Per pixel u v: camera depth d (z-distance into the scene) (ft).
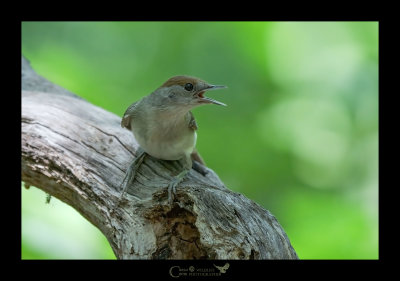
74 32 42.39
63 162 22.70
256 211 19.65
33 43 40.55
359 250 30.48
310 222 33.81
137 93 41.37
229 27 42.22
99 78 40.60
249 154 39.58
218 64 41.73
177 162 24.89
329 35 40.40
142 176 22.88
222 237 18.37
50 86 30.58
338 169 39.75
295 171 39.45
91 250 27.17
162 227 19.44
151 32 44.24
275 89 40.78
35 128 24.18
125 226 20.16
